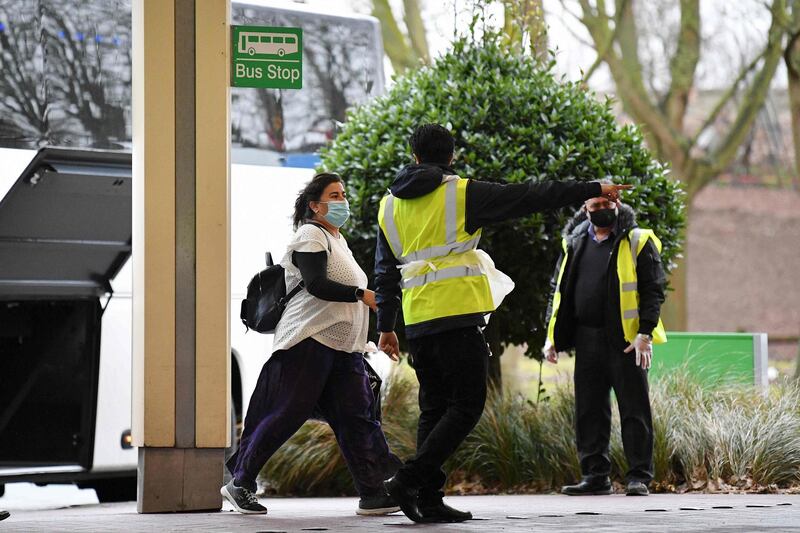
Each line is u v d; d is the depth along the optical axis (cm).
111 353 2500
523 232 2347
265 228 2720
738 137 6481
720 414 2389
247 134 2759
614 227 2134
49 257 2380
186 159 1766
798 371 3522
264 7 2900
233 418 2623
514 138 2397
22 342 2450
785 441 2300
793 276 9738
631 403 2117
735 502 1894
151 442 1742
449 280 1437
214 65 1769
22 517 1894
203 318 1762
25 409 2447
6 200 2266
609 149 2433
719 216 9831
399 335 2472
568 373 2566
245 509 1700
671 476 2275
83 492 3144
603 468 2150
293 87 1789
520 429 2353
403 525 1458
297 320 1692
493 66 2520
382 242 1500
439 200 1444
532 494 2241
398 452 2311
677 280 6356
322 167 2536
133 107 1806
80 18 2569
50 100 2503
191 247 1764
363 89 2959
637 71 6212
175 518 1631
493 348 2459
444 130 1491
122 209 2384
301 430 2377
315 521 1546
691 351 2798
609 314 2123
